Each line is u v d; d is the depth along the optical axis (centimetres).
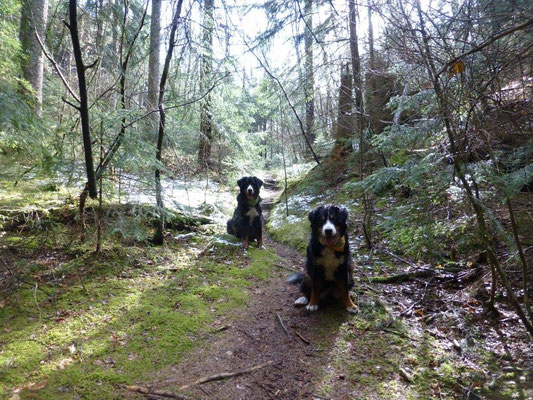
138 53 476
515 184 256
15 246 429
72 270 409
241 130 877
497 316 326
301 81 763
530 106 239
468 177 305
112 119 378
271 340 322
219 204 766
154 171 462
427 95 302
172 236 584
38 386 239
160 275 438
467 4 257
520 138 260
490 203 310
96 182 408
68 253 441
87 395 236
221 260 517
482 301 355
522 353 278
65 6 408
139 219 427
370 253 507
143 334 310
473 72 251
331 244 351
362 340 314
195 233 610
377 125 644
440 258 445
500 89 230
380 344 306
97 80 438
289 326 346
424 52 262
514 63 229
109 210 435
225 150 835
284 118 929
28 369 254
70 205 518
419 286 412
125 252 467
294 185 1030
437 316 343
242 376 270
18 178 407
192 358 287
